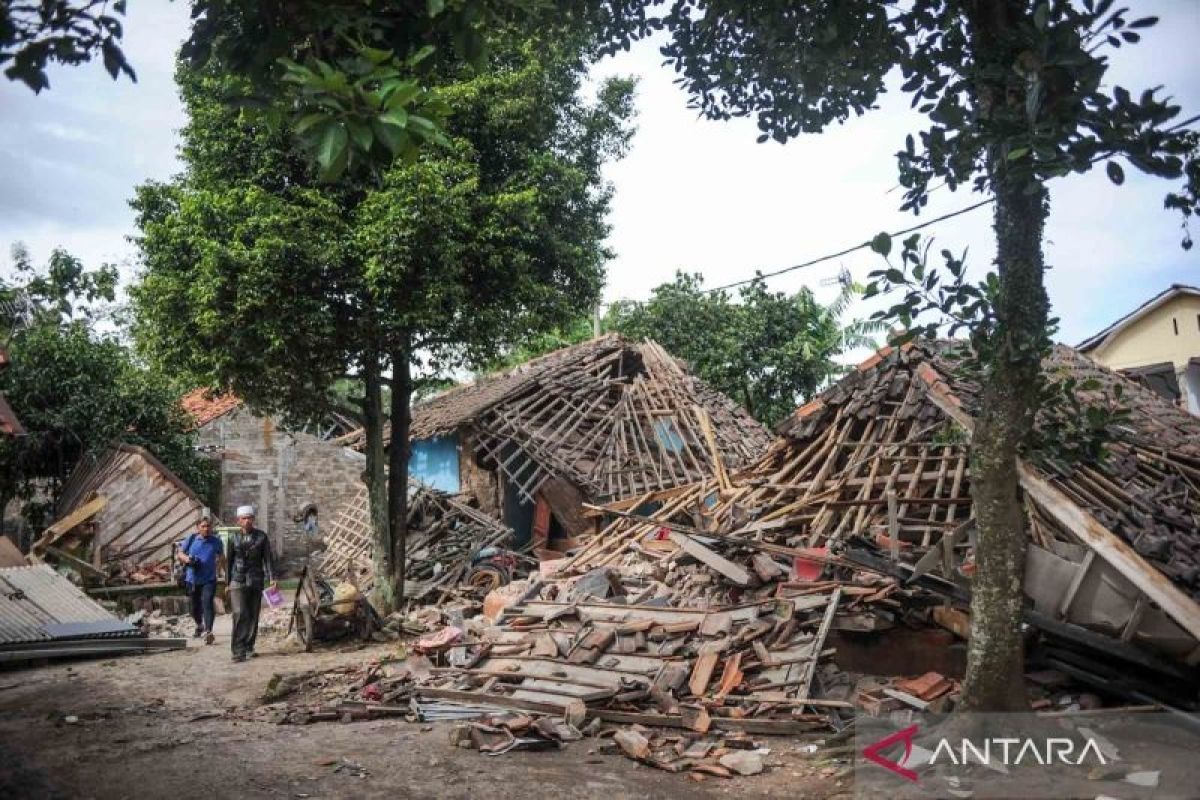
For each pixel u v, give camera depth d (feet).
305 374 40.91
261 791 18.02
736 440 59.52
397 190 37.09
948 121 16.31
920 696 24.11
